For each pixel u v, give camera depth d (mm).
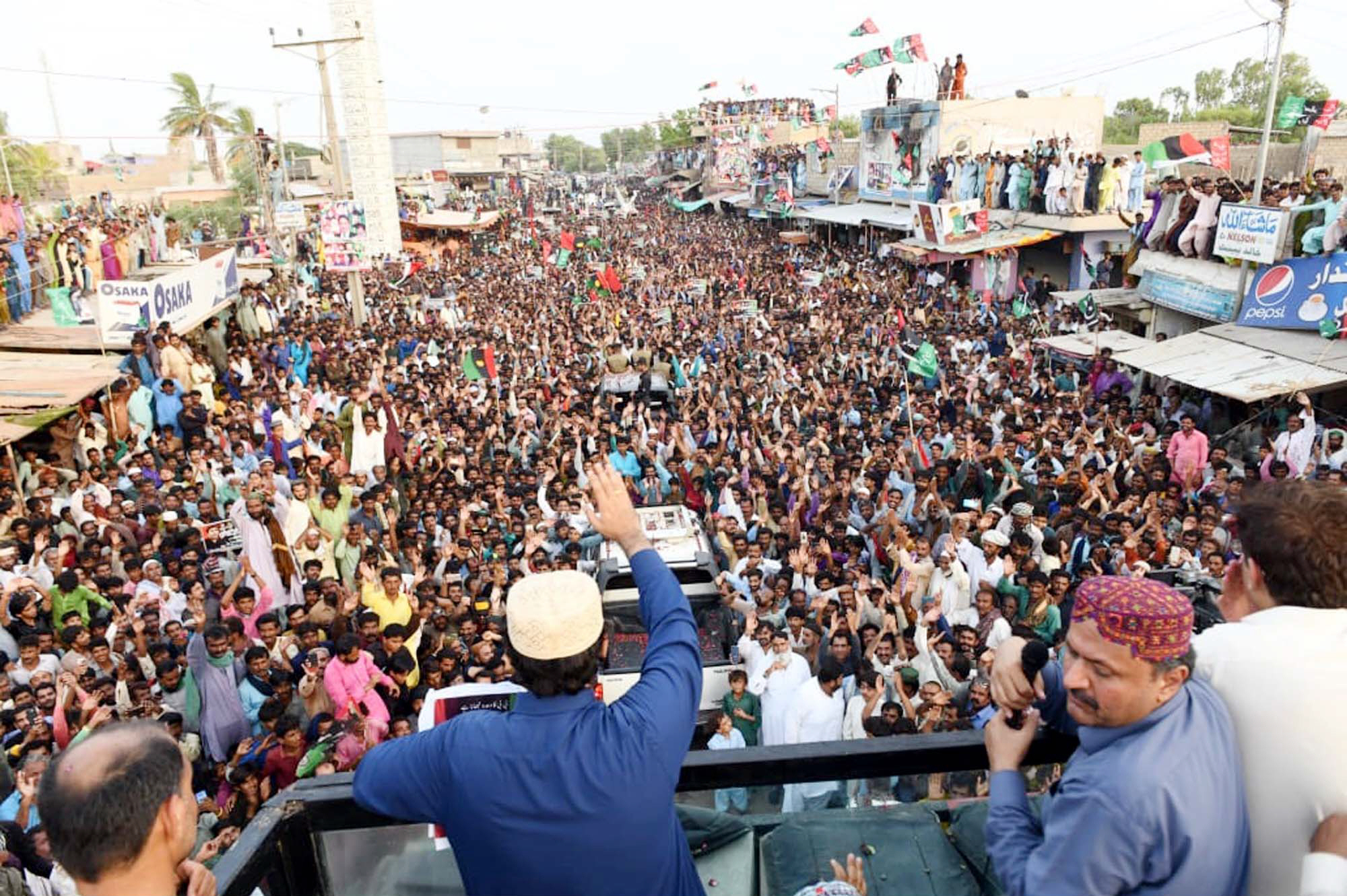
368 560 9766
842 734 7355
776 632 8234
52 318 19266
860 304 28844
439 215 54969
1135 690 1597
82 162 65188
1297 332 15859
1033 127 33906
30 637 8320
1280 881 1665
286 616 10188
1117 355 17609
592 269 38156
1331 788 1588
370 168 43281
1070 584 8742
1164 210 19906
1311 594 1749
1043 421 14734
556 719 1898
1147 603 1583
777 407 16656
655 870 1903
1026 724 2014
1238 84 60406
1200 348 16484
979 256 30797
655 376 19109
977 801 2516
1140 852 1564
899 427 14172
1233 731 1694
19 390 14102
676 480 14102
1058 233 27578
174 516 11109
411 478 14703
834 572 9484
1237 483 10914
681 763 1946
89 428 14508
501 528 11633
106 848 1645
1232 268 17797
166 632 8609
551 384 19562
